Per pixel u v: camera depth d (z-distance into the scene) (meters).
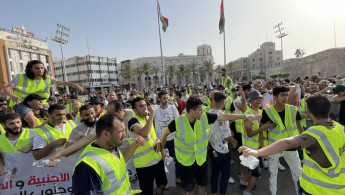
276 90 3.30
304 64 57.22
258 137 3.65
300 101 5.43
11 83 3.64
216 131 3.61
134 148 2.46
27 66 3.77
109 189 1.78
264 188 4.05
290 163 3.31
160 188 3.57
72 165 3.06
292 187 4.04
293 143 1.90
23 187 2.94
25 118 3.49
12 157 2.88
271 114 3.37
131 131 3.23
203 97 9.73
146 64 67.00
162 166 3.52
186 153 3.07
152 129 3.53
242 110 4.45
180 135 3.06
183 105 7.12
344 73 44.12
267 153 1.91
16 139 2.91
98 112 4.86
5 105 4.98
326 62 47.09
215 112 3.71
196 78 86.44
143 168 3.28
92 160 1.72
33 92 3.85
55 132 3.01
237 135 5.03
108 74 81.69
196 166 3.14
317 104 2.04
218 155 3.58
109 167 1.80
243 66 98.62
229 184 4.31
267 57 93.38
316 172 2.01
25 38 39.25
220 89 7.87
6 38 35.75
